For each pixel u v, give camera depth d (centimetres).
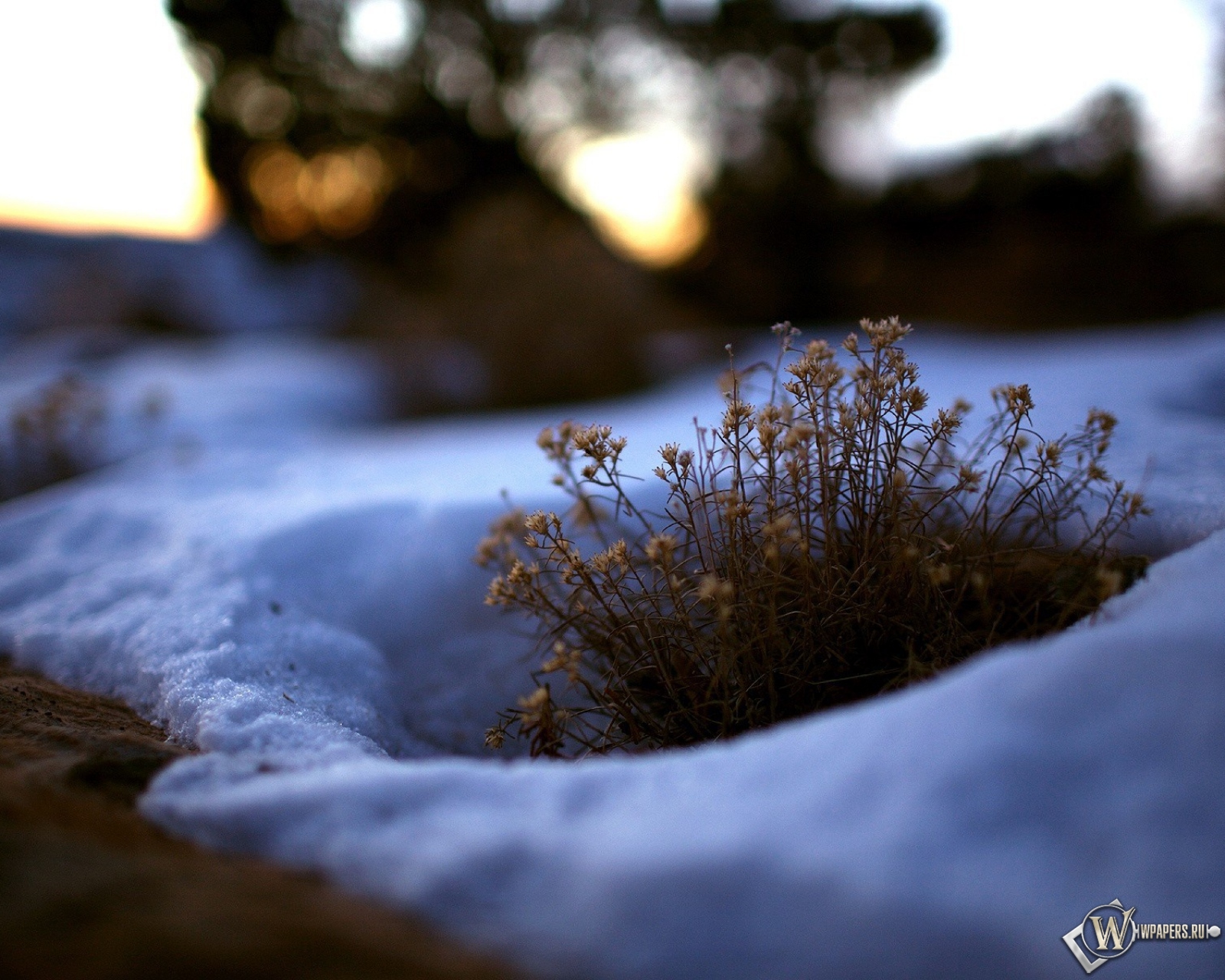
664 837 39
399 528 71
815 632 54
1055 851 37
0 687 56
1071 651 41
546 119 465
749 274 465
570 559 52
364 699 58
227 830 42
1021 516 60
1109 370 140
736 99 458
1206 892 36
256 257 450
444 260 254
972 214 443
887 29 432
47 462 129
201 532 73
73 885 38
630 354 239
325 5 420
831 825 39
